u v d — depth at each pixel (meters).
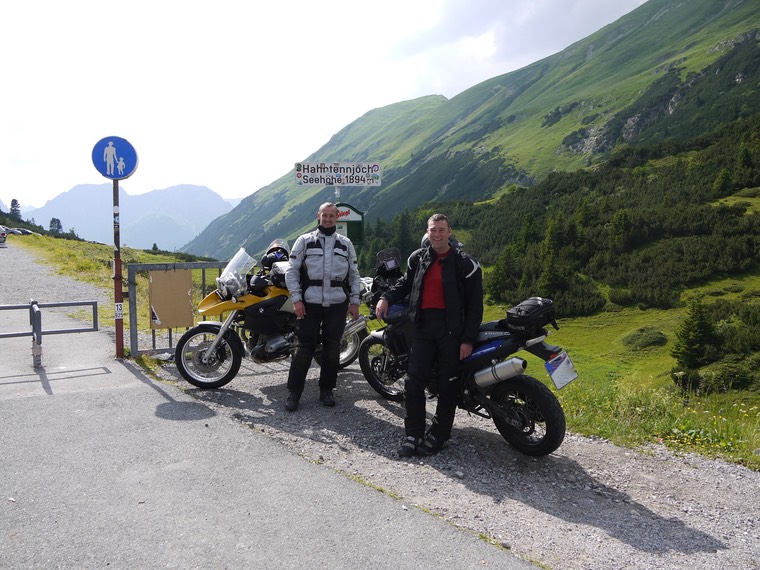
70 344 8.69
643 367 69.62
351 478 4.04
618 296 92.50
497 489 4.10
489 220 162.75
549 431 4.45
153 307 7.73
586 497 4.05
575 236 116.31
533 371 31.23
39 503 3.55
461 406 4.98
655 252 103.38
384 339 5.91
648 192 134.75
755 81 195.00
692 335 64.88
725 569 3.18
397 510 3.57
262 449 4.52
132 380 6.54
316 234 5.80
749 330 67.44
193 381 6.33
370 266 166.62
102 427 4.91
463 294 4.77
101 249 55.94
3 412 5.27
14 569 2.85
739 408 6.75
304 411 5.74
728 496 4.22
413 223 185.62
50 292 16.55
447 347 4.74
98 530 3.24
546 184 169.88
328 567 2.92
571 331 86.88
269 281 6.28
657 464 4.80
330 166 11.00
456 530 3.35
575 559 3.18
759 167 123.12
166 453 4.38
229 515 3.45
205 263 7.99
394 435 5.15
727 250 95.19
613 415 6.26
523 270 112.69
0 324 10.93
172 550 3.05
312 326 5.74
